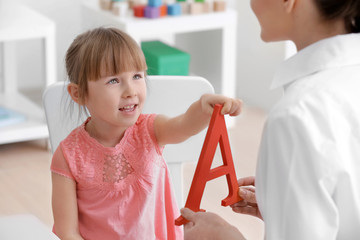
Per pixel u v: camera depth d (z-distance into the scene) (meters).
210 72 3.42
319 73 0.94
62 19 3.58
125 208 1.28
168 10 3.06
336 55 0.94
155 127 1.30
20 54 3.62
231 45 3.29
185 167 2.78
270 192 0.89
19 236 0.95
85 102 1.25
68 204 1.25
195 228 1.05
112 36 1.21
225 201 1.14
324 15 0.95
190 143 1.51
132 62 1.20
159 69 3.09
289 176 0.86
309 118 0.86
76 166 1.25
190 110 1.25
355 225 0.89
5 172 2.76
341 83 0.90
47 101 1.44
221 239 1.02
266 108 3.65
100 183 1.26
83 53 1.21
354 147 0.87
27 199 2.50
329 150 0.85
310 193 0.85
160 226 1.35
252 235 2.25
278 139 0.87
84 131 1.27
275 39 1.02
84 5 3.27
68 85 1.26
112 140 1.27
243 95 3.82
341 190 0.87
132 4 3.14
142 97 1.23
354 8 0.93
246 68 3.75
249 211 1.24
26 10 3.07
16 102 3.29
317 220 0.85
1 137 2.90
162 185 1.34
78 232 1.26
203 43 3.43
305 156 0.85
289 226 0.86
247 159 2.95
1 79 3.49
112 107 1.21
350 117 0.87
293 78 0.97
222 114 1.11
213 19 3.15
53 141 1.46
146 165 1.27
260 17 1.00
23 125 2.98
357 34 0.96
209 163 1.10
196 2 3.19
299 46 1.01
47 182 2.66
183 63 3.14
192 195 1.10
